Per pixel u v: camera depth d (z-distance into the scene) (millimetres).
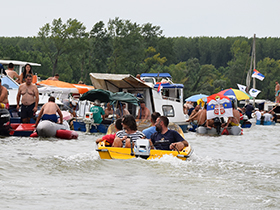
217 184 14188
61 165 16297
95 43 193375
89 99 41688
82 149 24453
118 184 13641
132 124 19312
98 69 193750
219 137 39031
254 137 40250
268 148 29422
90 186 13234
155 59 199750
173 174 15617
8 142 26375
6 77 38500
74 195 11984
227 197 12320
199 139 35781
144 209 10789
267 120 77750
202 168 17203
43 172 15070
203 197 12250
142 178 14727
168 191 12859
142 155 18141
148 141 18422
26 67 40625
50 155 20750
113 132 21391
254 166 18594
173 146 19406
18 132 30922
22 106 33250
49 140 29078
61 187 12953
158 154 18531
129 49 194750
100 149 17781
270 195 12750
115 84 45531
